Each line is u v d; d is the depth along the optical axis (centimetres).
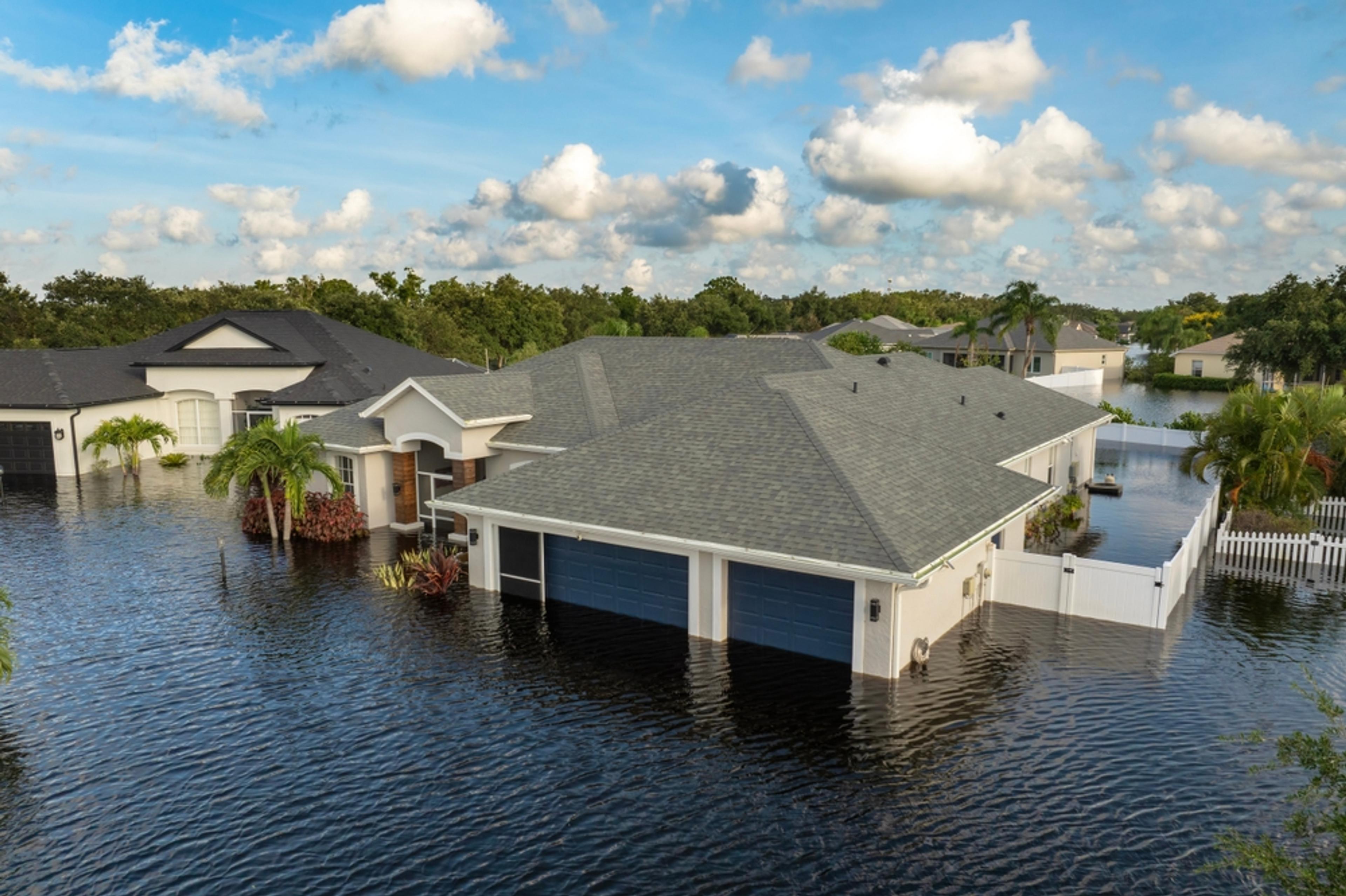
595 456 2256
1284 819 1235
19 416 3972
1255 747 1436
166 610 2136
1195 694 1638
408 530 2945
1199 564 2495
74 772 1379
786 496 1897
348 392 4094
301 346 4631
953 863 1137
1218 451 2836
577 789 1321
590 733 1495
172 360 4503
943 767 1377
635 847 1175
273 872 1127
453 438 2736
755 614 1883
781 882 1100
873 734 1487
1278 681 1695
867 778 1345
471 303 9975
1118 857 1148
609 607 2108
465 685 1692
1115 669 1755
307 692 1662
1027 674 1728
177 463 4225
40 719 1556
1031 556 2120
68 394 4000
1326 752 780
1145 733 1484
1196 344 10956
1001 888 1087
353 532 2845
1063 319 8238
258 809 1273
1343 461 2972
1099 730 1496
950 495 2038
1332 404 2816
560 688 1678
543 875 1117
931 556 1678
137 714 1577
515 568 2236
